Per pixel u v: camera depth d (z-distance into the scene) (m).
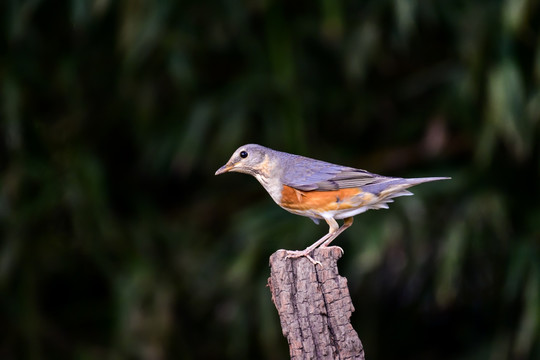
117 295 11.56
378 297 12.52
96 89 12.42
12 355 11.71
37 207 11.51
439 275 11.12
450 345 12.90
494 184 11.57
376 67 12.56
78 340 12.11
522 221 11.55
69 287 12.73
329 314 6.09
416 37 12.30
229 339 11.90
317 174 7.68
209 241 12.57
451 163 12.23
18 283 11.75
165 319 11.34
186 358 11.94
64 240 12.03
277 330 11.42
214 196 12.97
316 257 6.27
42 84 12.18
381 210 11.32
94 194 11.60
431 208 11.53
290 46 11.91
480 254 11.72
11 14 11.54
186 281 11.94
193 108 11.95
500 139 11.69
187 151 11.52
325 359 5.95
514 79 10.76
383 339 12.77
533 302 10.76
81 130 12.23
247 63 12.28
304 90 12.12
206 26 11.87
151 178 13.27
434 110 12.13
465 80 11.26
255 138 12.57
